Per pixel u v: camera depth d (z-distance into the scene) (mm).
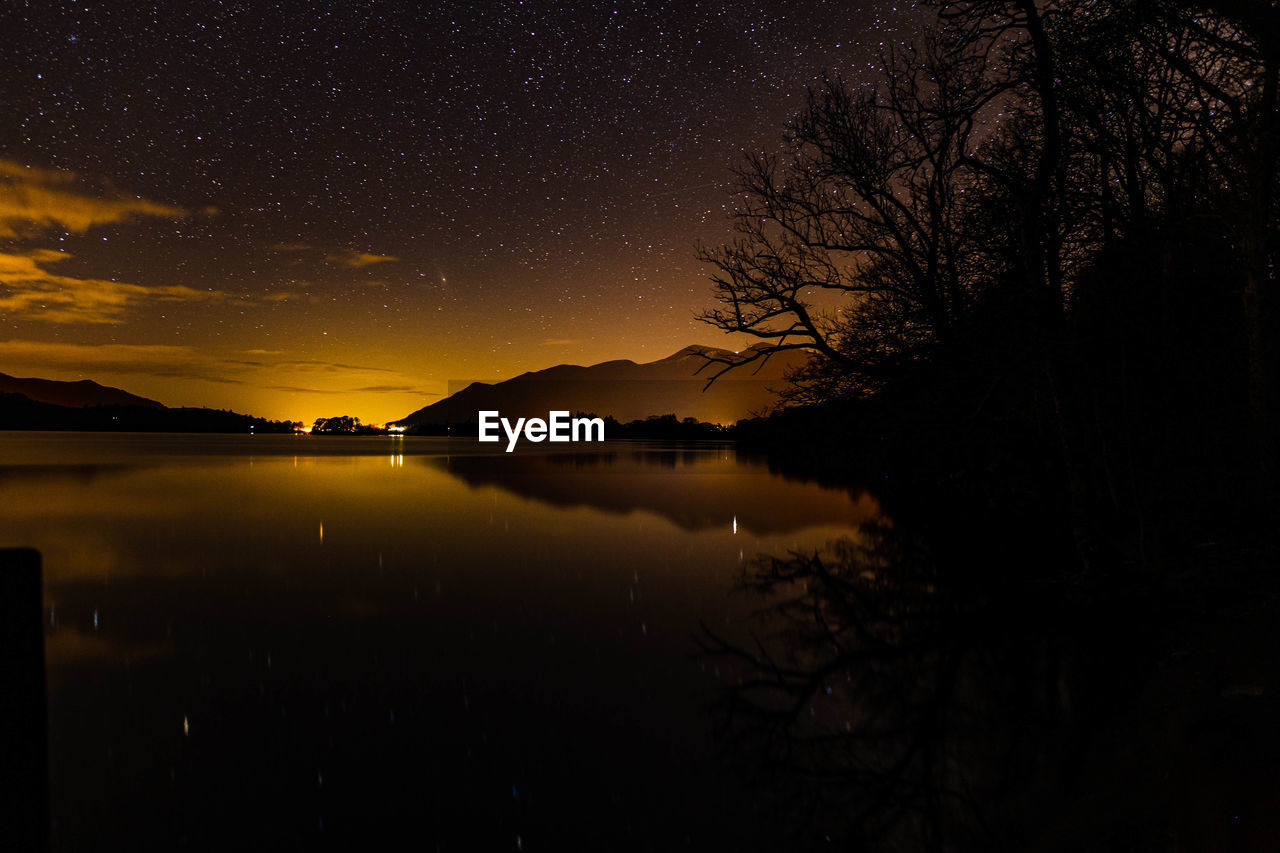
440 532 17750
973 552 11828
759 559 13414
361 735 6035
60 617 9945
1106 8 6723
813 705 6414
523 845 4410
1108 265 8828
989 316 9406
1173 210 8539
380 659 8047
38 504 24031
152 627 9406
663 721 6246
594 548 15180
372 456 55969
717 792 4969
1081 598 7906
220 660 8055
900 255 12055
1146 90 7867
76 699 6883
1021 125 10039
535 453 60656
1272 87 7176
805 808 4656
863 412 12383
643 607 10227
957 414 10797
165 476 35594
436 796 4996
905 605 9219
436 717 6414
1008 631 7512
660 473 36156
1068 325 8594
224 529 18359
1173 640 6168
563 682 7277
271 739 5984
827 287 13312
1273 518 8336
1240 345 9680
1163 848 3207
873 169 12164
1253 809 3213
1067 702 5508
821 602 9898
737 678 7246
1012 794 4336
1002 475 14906
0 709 1697
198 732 6121
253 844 4438
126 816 4734
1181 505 9672
